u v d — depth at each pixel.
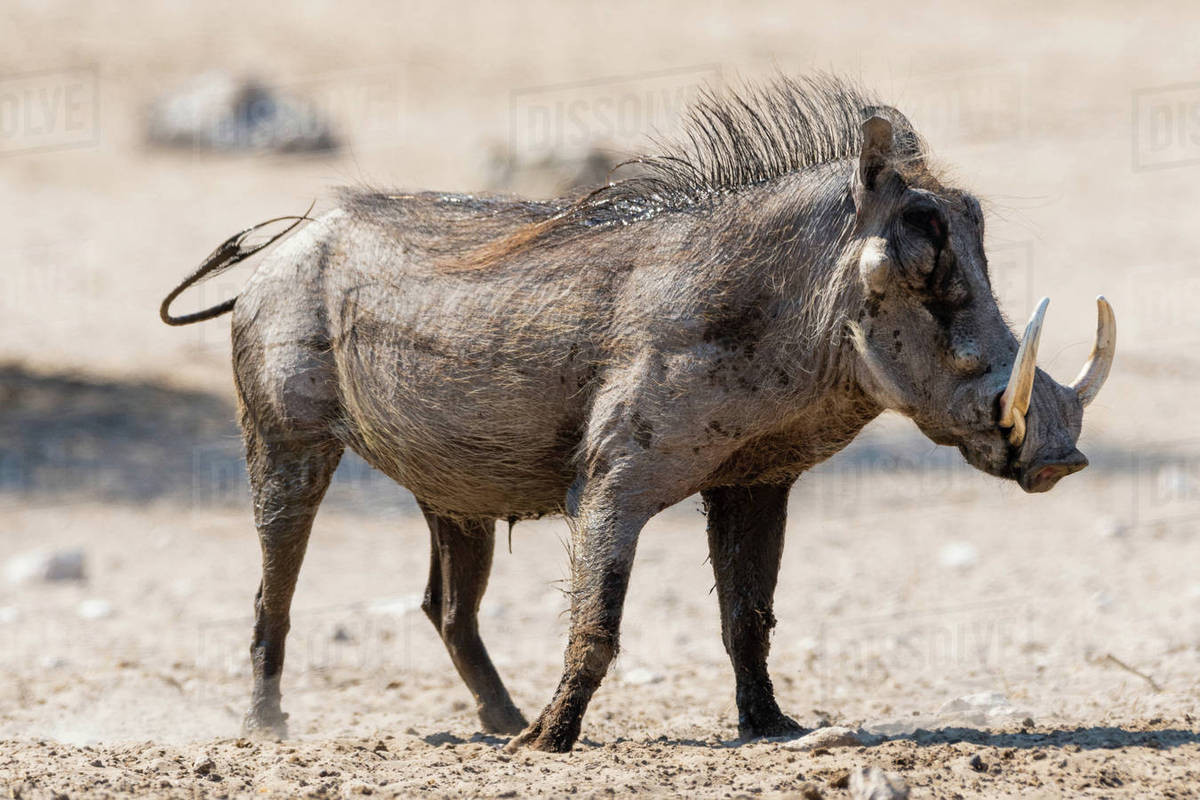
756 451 19.47
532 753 19.30
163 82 99.69
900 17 111.12
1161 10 110.19
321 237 22.16
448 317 20.22
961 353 17.92
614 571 18.92
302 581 36.94
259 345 22.31
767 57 98.19
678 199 19.75
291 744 21.52
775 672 28.47
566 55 104.06
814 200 18.80
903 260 18.02
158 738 23.97
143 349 57.66
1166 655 28.05
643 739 21.98
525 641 31.91
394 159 83.19
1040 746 19.05
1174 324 58.44
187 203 78.75
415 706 26.50
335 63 103.94
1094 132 82.31
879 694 26.36
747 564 20.94
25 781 18.09
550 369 19.50
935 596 34.53
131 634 32.59
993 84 90.50
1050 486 17.97
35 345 57.41
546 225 20.16
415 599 34.88
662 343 18.78
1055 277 63.84
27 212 76.69
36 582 36.81
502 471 20.36
